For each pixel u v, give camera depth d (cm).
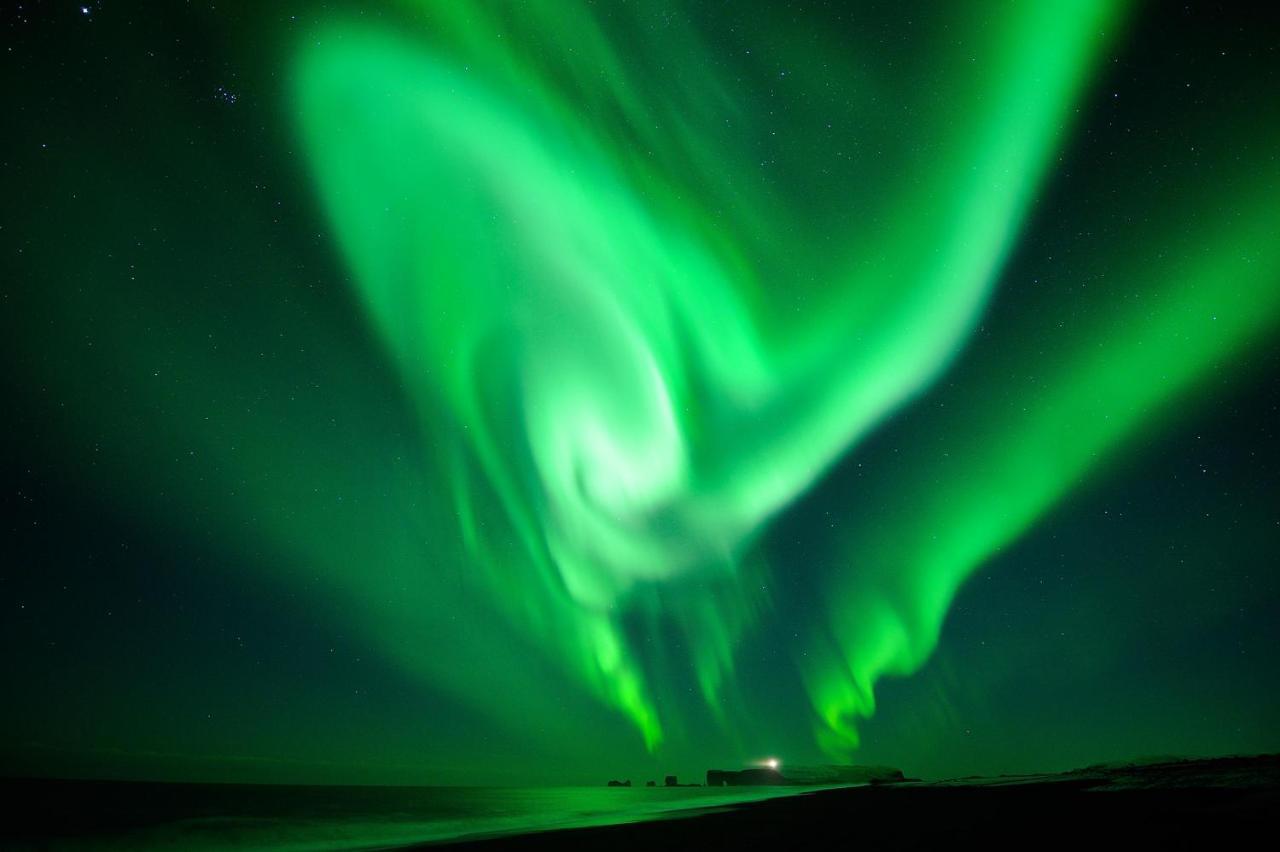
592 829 2192
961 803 2302
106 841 2425
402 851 1738
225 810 3506
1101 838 1177
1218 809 1473
